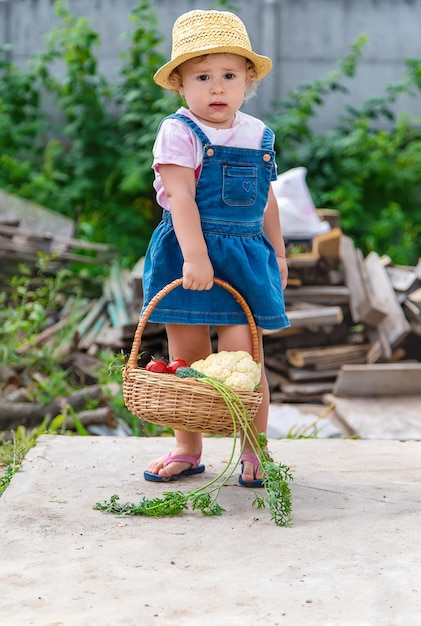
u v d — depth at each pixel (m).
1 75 12.94
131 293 8.56
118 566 2.94
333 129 12.82
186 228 3.55
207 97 3.62
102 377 6.91
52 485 3.81
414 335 7.71
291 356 7.46
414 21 12.63
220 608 2.62
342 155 12.41
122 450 4.40
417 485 3.87
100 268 9.79
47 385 6.60
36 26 12.81
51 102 12.86
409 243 11.56
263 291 3.69
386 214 12.00
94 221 11.62
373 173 12.34
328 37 12.66
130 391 3.54
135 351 3.61
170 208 3.62
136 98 12.16
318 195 12.09
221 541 3.17
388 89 12.27
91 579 2.83
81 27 12.16
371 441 4.69
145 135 11.87
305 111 12.25
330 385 7.32
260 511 3.51
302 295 7.52
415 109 12.78
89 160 12.19
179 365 3.64
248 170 3.69
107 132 12.31
